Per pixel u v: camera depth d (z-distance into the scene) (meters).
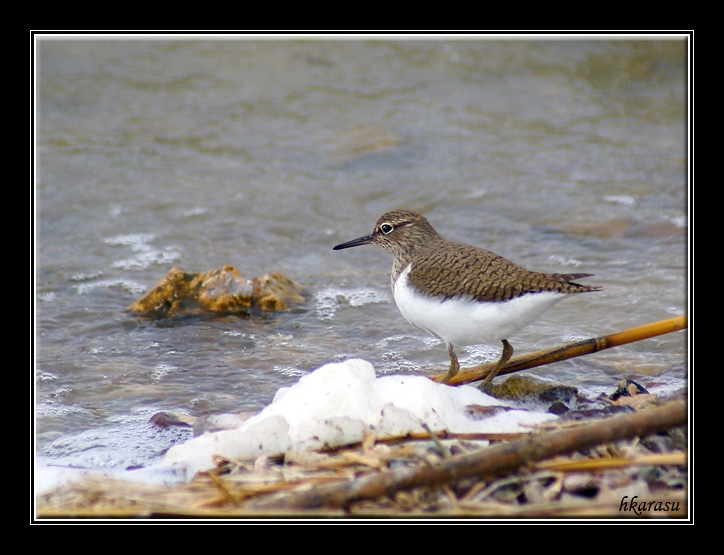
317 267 13.56
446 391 8.08
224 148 17.52
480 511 6.38
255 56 20.47
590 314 11.52
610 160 16.97
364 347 10.73
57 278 12.83
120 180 16.22
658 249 13.62
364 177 16.55
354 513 6.34
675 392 8.57
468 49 20.75
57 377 9.77
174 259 13.69
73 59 19.97
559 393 8.72
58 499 6.79
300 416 7.56
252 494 6.64
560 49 20.88
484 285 8.59
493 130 18.22
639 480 6.71
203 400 9.18
